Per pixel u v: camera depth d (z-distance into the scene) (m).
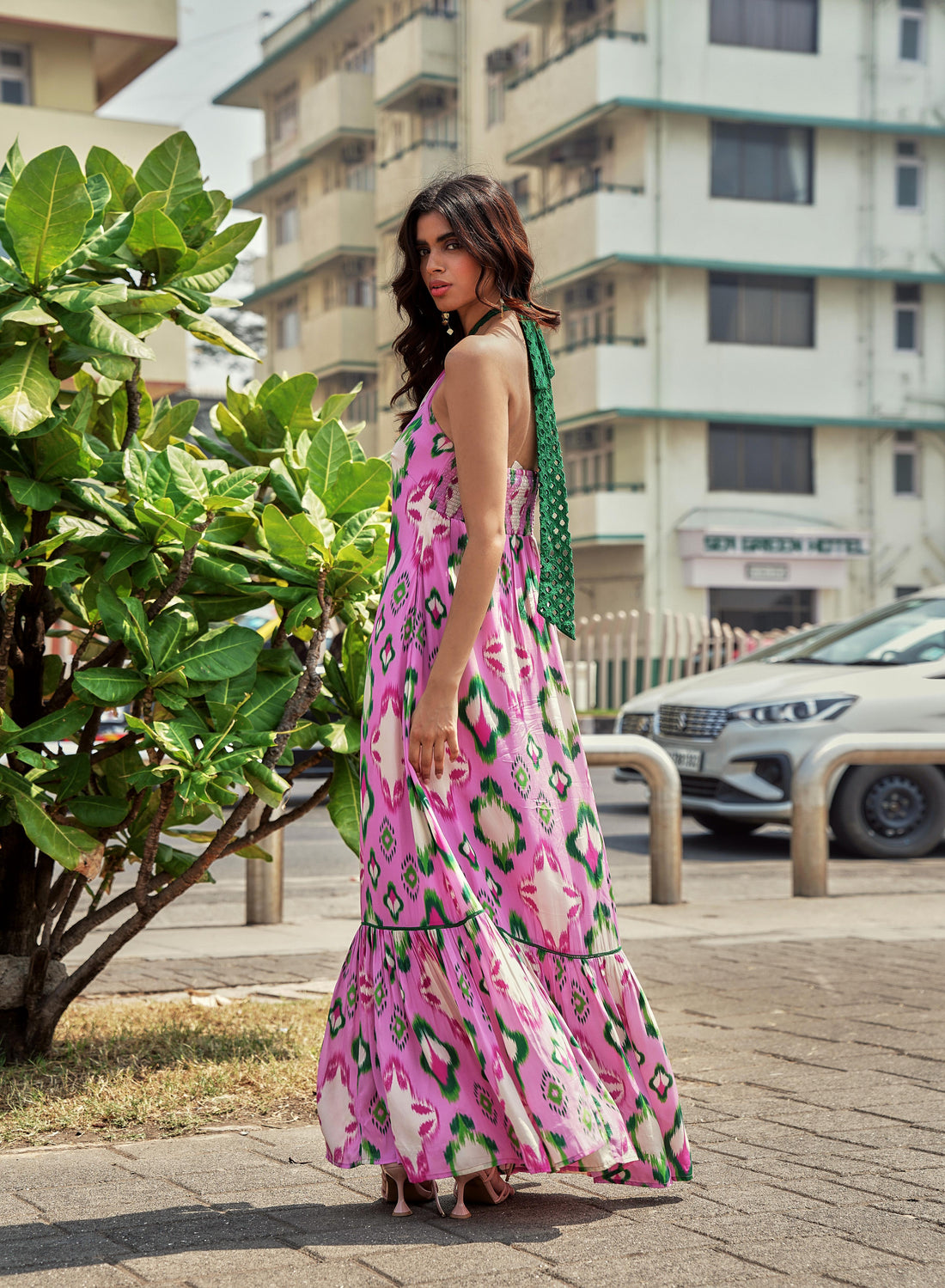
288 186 40.66
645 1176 2.63
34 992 3.77
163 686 3.54
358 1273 2.25
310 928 6.61
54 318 3.42
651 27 28.36
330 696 3.80
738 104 28.83
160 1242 2.42
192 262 3.71
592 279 29.84
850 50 29.61
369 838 2.61
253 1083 3.62
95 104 20.97
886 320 30.27
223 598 3.76
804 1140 3.09
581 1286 2.19
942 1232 2.46
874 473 30.34
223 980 5.20
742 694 9.73
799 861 7.61
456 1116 2.50
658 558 28.95
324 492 3.72
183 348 16.92
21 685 3.90
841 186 29.80
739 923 6.63
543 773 2.63
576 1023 2.62
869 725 9.48
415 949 2.54
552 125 29.55
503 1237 2.45
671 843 7.27
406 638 2.62
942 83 30.19
